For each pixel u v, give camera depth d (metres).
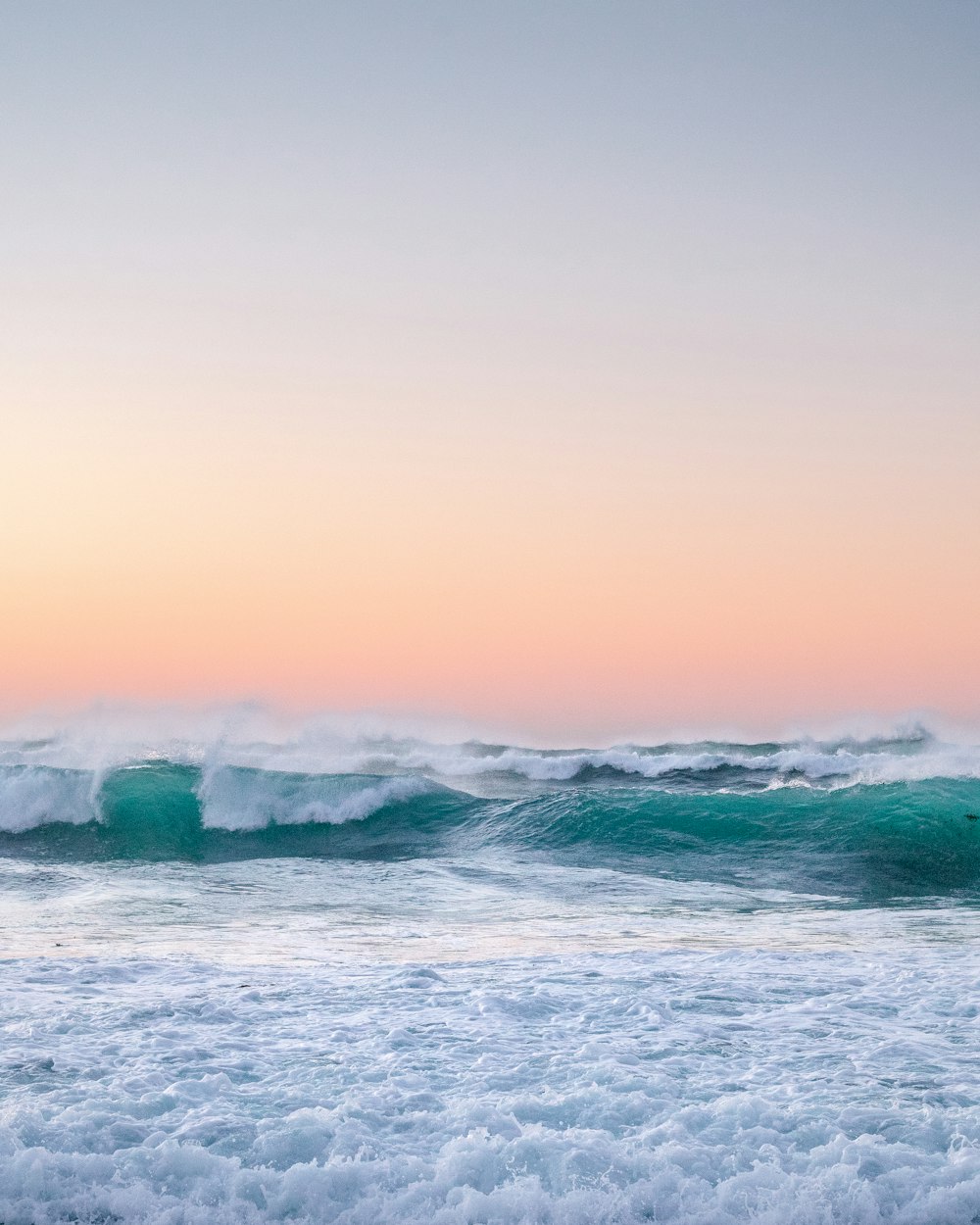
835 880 18.12
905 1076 5.83
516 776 31.84
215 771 24.70
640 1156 4.51
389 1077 5.73
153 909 14.44
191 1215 4.08
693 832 21.14
